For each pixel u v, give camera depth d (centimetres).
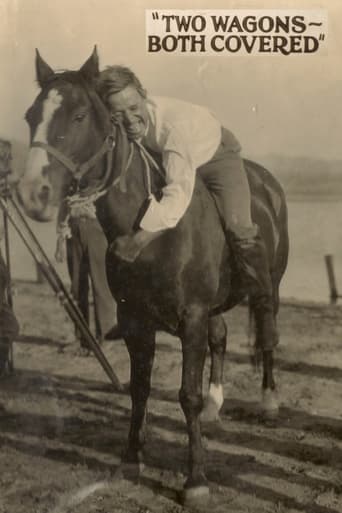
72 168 285
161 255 285
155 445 326
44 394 338
